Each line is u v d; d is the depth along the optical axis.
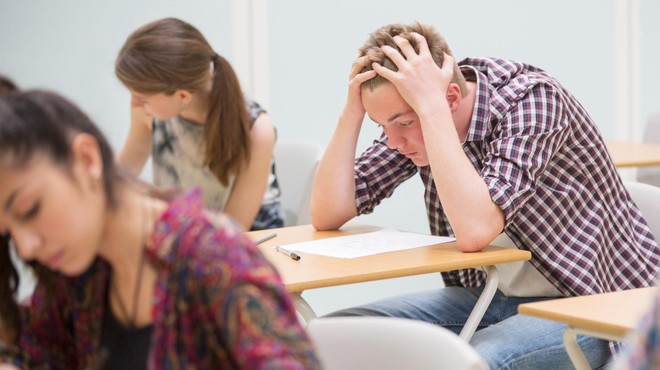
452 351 1.51
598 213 2.44
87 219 1.18
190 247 1.14
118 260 1.27
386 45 2.44
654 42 5.42
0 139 1.11
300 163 3.56
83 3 4.24
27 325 1.41
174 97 2.76
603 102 5.32
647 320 0.87
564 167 2.43
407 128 2.43
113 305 1.32
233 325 1.11
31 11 4.16
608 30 5.28
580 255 2.39
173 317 1.16
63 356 1.42
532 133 2.35
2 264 1.38
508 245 2.52
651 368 0.85
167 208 1.19
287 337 1.10
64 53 4.24
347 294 4.64
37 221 1.14
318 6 4.62
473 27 4.94
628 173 5.44
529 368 2.16
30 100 1.16
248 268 1.12
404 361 1.60
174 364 1.17
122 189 1.23
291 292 1.99
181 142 3.07
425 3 4.83
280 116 4.62
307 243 2.47
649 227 2.61
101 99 4.30
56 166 1.14
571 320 1.75
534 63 5.11
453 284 2.71
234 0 4.48
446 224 2.64
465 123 2.49
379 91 2.41
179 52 2.71
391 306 2.53
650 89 5.45
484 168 2.38
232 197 3.05
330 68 4.69
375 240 2.48
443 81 2.38
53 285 1.36
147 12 4.35
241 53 4.51
